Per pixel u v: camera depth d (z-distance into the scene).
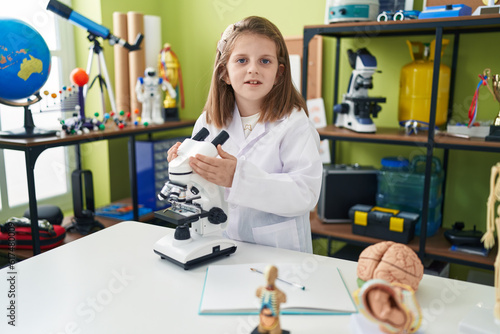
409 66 1.85
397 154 2.09
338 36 2.08
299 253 0.95
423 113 1.82
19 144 1.51
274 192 0.93
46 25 2.19
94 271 0.85
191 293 0.76
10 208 2.10
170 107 2.30
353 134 1.82
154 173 2.34
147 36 2.28
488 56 1.84
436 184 1.85
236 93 1.14
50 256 0.93
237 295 0.74
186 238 0.89
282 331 0.64
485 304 0.72
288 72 1.10
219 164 0.89
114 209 2.23
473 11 1.79
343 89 2.18
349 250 2.11
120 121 2.03
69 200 2.41
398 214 1.81
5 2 1.97
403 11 1.72
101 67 2.24
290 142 1.09
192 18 2.54
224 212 0.96
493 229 0.62
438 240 1.83
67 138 1.65
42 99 1.89
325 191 2.00
